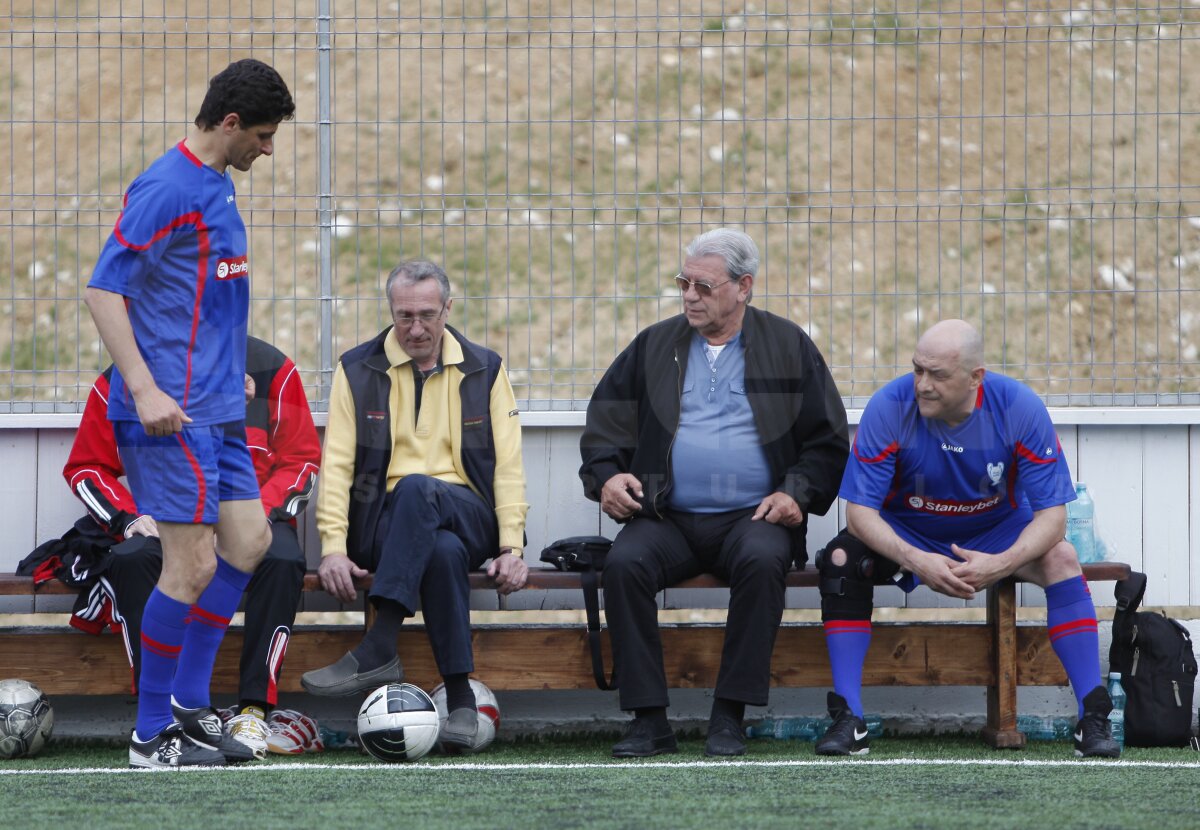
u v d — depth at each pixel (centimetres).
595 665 1530
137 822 1043
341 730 1622
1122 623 1588
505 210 1903
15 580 1551
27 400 1753
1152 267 2316
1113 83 1933
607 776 1277
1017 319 2184
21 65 1903
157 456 1254
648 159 2025
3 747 1458
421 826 1025
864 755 1455
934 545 1530
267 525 1364
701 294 1538
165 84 1992
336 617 2306
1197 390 2170
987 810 1096
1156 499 1758
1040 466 1480
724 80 2011
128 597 1462
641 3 1947
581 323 1966
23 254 1859
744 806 1111
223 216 1270
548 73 2089
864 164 2020
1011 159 3012
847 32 2102
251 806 1109
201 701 1369
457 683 1462
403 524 1455
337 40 2053
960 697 1689
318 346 1841
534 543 1759
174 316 1250
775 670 1579
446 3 2088
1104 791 1193
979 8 1916
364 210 1886
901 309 2002
